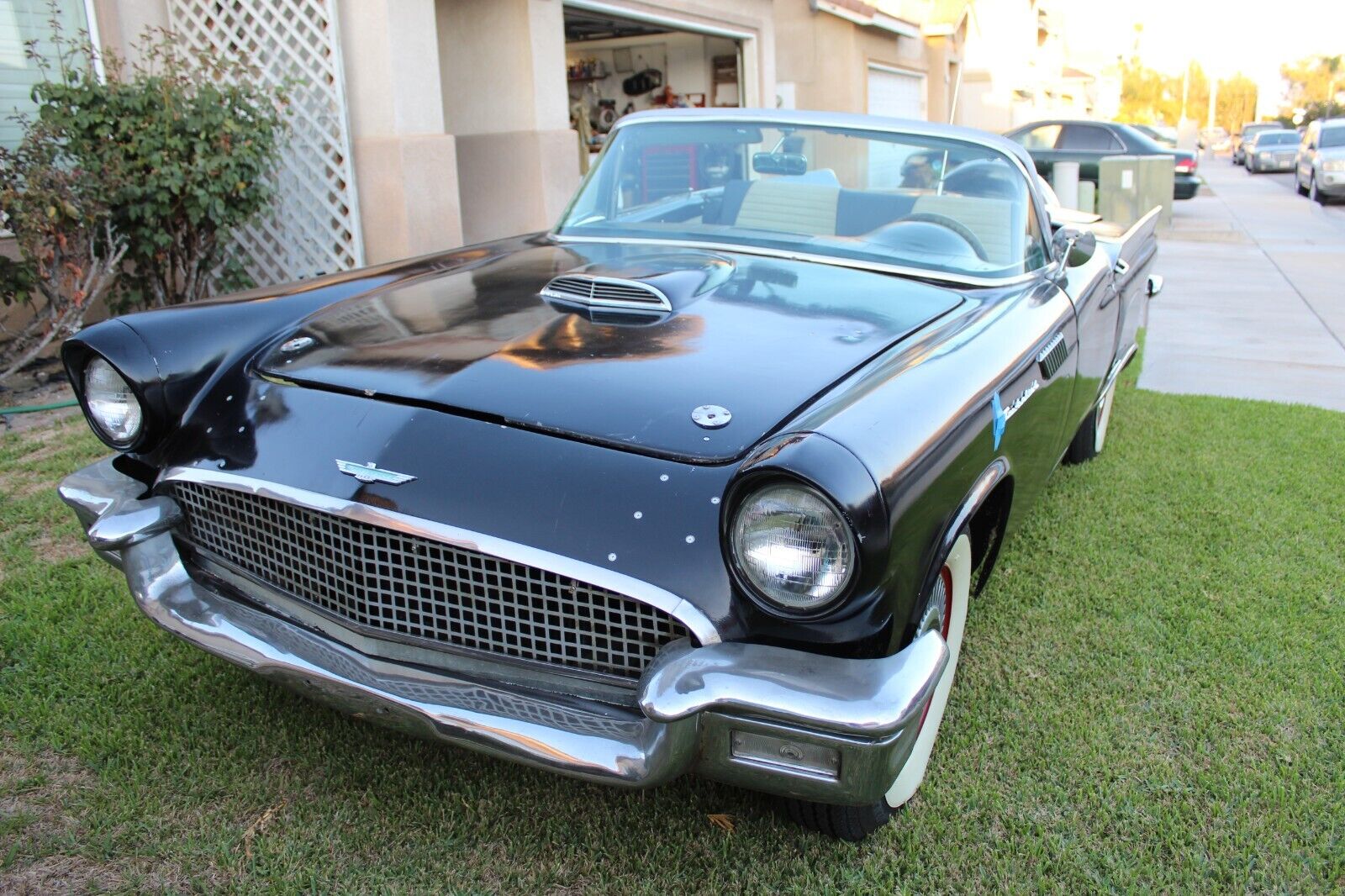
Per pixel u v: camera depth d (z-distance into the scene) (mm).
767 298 2756
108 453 4555
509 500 1979
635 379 2213
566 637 1998
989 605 3379
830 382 2207
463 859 2213
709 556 1875
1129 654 3066
